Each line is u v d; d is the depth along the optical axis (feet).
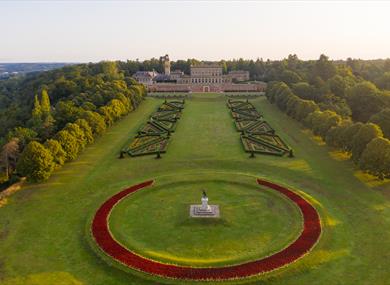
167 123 476.13
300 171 294.05
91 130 383.86
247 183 261.85
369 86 490.90
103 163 320.91
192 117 524.11
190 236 193.88
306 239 186.50
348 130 316.60
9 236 196.75
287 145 371.15
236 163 316.19
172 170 303.07
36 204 237.45
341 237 191.42
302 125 462.19
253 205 229.86
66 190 260.42
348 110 472.85
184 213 219.20
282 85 603.67
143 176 289.94
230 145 373.20
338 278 158.51
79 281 158.40
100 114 437.17
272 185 257.34
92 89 613.52
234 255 175.42
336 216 216.33
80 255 177.58
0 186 296.71
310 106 461.37
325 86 587.27
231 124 476.95
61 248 184.24
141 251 178.60
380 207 226.79
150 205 232.32
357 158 291.58
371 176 277.64
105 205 229.45
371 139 286.87
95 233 195.21
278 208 225.76
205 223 205.16
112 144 382.01
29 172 265.13
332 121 367.25
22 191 259.19
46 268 167.73
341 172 289.74
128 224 207.92
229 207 227.20
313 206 225.56
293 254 173.37
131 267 165.27
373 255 174.91
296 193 243.81
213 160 323.57
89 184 271.49
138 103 618.85
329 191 254.06
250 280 156.35
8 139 367.04
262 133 409.69
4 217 219.61
